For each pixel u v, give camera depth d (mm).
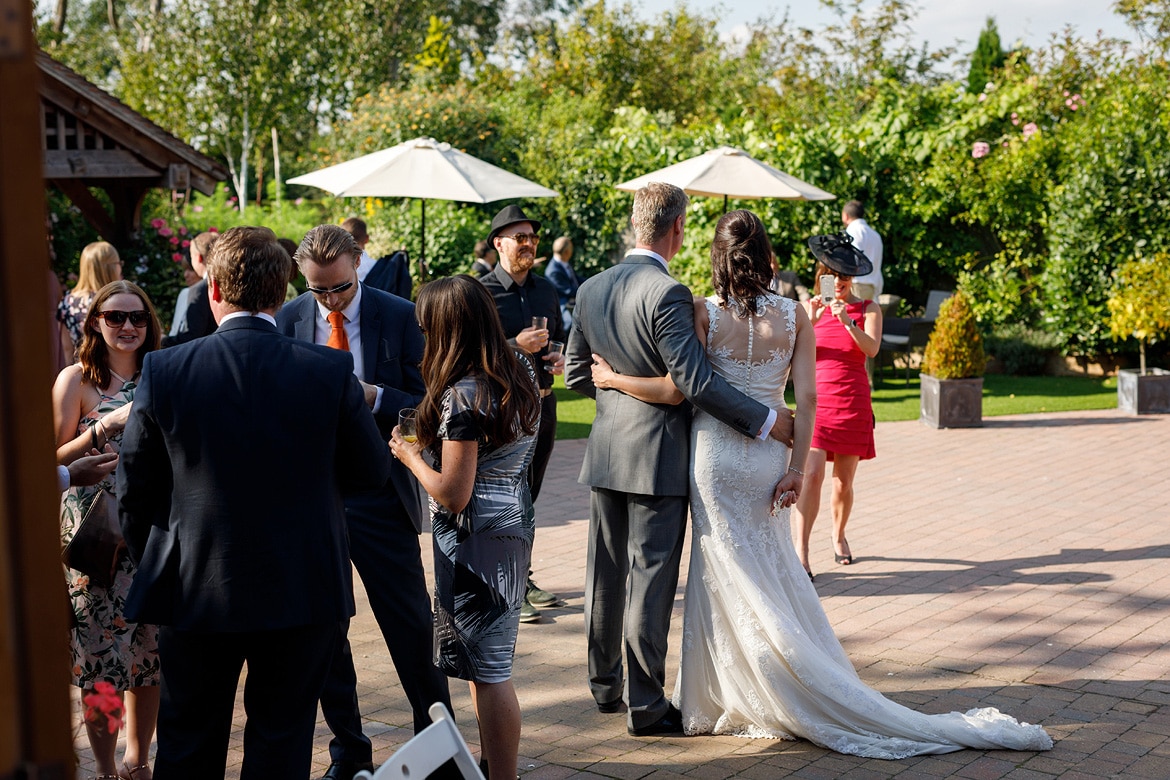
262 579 2865
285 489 2898
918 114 15633
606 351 4320
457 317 3422
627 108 18000
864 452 6457
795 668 4098
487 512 3486
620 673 4547
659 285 4145
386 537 3951
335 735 3855
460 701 4703
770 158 15297
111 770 3707
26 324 1276
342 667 3854
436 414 3451
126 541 3062
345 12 28578
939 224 15727
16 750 1275
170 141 10484
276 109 26750
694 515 4258
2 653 1267
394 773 2418
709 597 4227
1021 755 3961
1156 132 14391
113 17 36938
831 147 15195
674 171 8922
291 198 31750
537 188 7695
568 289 13062
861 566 6621
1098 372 15234
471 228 15633
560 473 9531
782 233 15109
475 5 43281
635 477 4215
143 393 2887
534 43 44188
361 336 4145
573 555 6980
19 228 1271
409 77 27969
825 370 6379
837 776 3836
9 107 1263
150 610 2910
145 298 3809
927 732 4043
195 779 3000
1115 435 10852
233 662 3008
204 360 2910
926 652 5082
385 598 3963
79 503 3705
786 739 4211
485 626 3484
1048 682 4668
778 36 30906
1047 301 15109
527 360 3598
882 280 15430
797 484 4215
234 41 26047
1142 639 5188
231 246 2986
